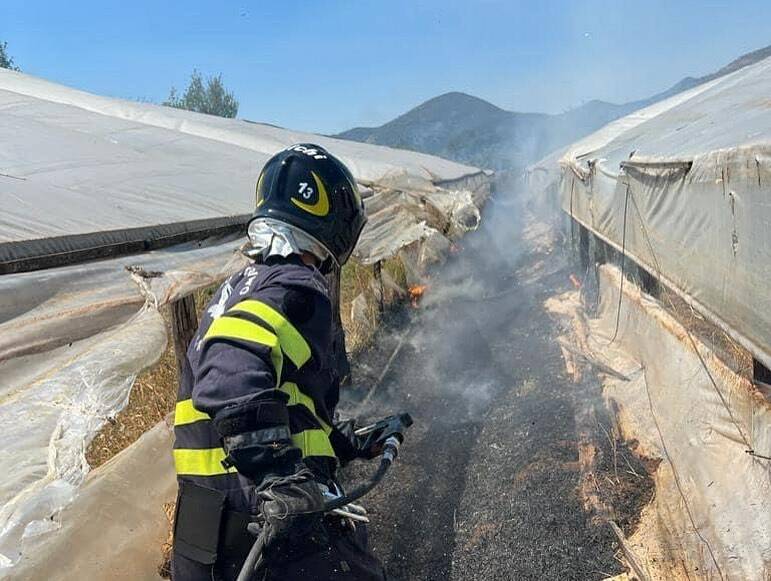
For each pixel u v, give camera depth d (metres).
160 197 4.58
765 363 2.94
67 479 2.14
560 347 6.75
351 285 9.41
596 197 7.75
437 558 3.62
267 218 1.97
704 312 3.86
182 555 1.85
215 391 1.62
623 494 3.83
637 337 5.48
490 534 3.72
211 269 3.95
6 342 2.42
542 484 4.06
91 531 2.90
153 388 4.75
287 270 1.85
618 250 6.68
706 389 3.78
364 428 2.29
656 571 3.20
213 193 5.10
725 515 3.12
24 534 1.96
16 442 2.12
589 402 5.10
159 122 10.83
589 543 3.49
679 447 3.91
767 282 2.93
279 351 1.70
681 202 4.25
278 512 1.58
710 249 3.70
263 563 1.79
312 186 2.00
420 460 4.73
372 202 8.05
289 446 1.64
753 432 3.15
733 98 6.24
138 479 3.32
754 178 3.03
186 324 4.22
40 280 2.70
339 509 2.05
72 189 4.20
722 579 2.92
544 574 3.35
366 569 2.04
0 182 3.67
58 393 2.40
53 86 11.12
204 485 1.83
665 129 6.75
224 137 10.55
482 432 5.08
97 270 3.04
